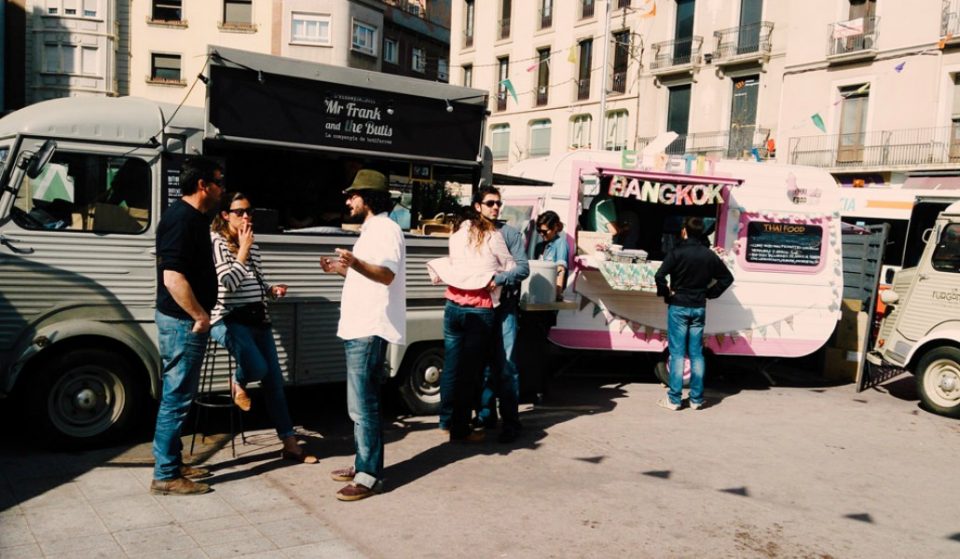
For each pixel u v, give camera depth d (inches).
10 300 195.8
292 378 231.3
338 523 164.7
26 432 215.6
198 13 1205.1
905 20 926.4
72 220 204.1
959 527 179.2
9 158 197.8
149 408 242.2
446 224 279.4
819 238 347.6
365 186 180.9
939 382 303.7
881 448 247.0
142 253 210.5
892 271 588.7
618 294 325.1
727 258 336.2
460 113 266.2
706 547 160.4
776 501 191.5
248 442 223.6
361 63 1290.6
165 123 215.2
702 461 222.8
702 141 1128.8
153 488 175.9
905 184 721.6
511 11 1424.7
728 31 1097.4
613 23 1249.4
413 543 155.7
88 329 201.9
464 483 194.5
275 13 1221.1
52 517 160.1
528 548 155.9
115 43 1167.0
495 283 221.9
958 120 891.4
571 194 320.8
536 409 281.0
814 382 366.0
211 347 216.5
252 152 280.2
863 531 174.1
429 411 263.7
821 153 999.0
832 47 989.2
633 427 259.4
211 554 145.6
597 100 1282.0
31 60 1140.5
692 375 292.4
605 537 163.3
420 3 1738.4
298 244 230.1
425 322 255.1
